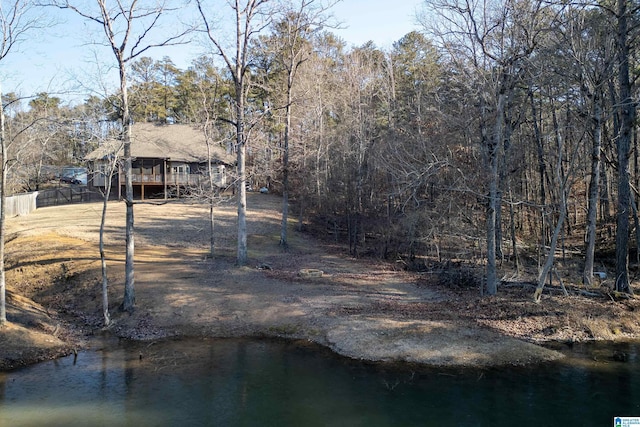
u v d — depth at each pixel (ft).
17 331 52.34
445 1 67.26
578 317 57.26
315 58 138.31
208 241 101.19
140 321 60.08
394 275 84.53
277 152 127.44
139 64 126.93
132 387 41.96
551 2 60.23
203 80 150.30
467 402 38.63
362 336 53.31
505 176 79.92
